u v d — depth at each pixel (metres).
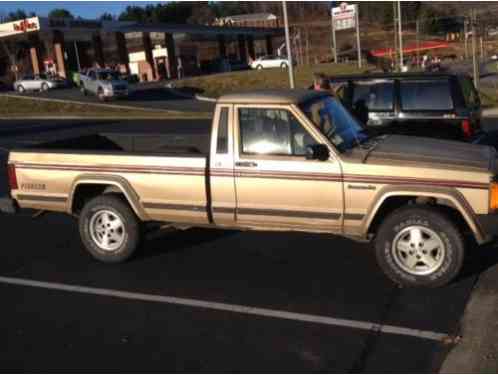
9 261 7.21
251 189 6.18
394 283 5.86
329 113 6.41
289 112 6.00
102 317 5.49
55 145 7.61
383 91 9.77
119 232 6.81
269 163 6.07
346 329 4.97
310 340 4.82
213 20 114.69
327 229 6.04
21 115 31.66
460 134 9.41
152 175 6.56
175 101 36.41
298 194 6.01
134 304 5.75
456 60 67.62
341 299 5.57
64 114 31.23
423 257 5.62
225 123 6.23
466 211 5.48
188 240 7.61
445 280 5.57
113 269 6.75
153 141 8.16
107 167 6.74
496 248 6.58
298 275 6.22
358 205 5.81
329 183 5.87
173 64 62.00
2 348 4.95
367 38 98.56
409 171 5.61
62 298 5.99
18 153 7.21
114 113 30.72
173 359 4.64
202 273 6.45
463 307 5.23
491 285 5.64
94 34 55.56
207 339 4.94
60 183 7.00
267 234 7.64
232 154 6.21
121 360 4.66
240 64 67.88
